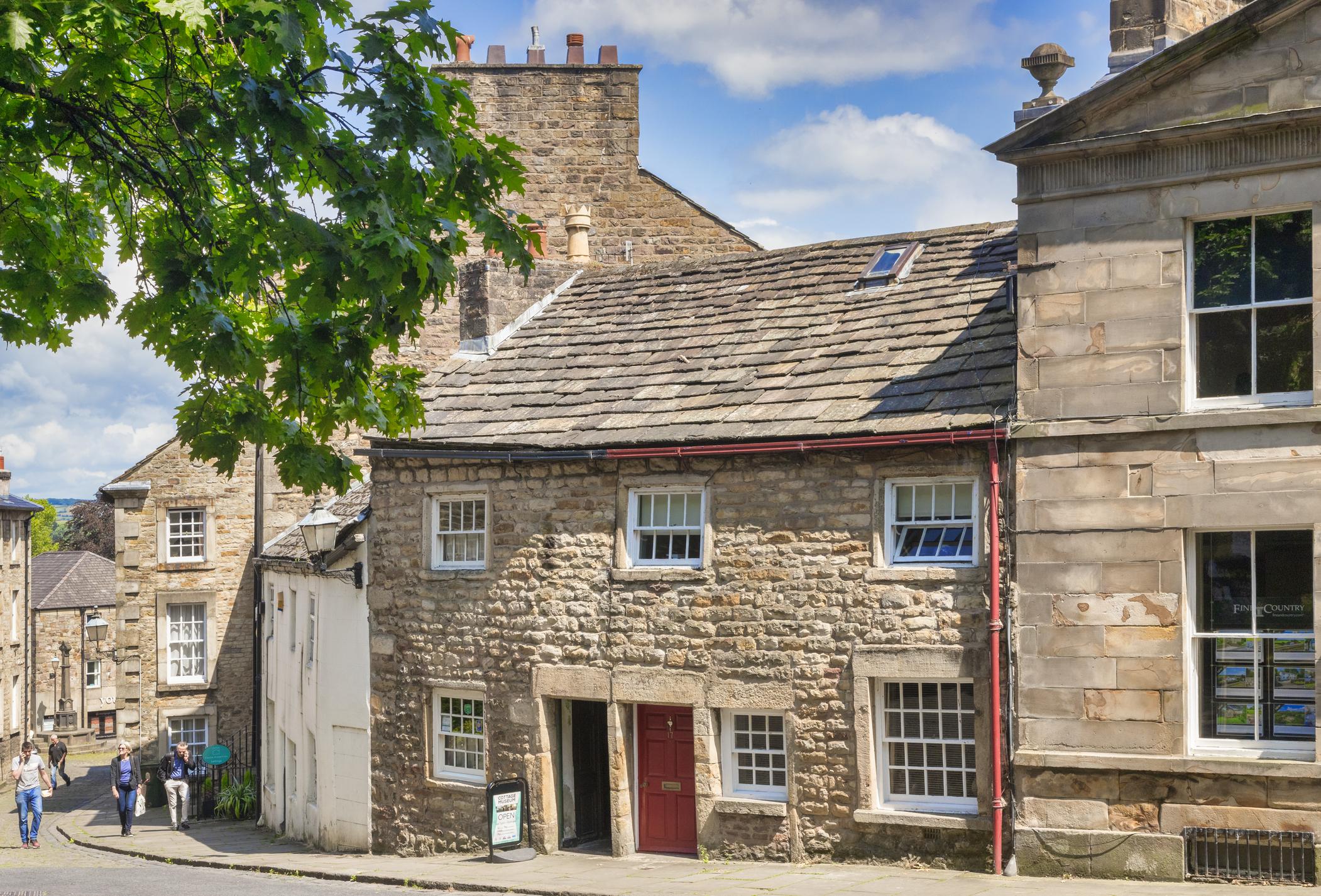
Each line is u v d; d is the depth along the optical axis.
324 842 19.55
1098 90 12.48
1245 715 12.09
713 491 14.91
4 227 8.77
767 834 14.39
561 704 16.36
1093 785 12.46
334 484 8.95
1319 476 11.65
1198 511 12.13
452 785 16.92
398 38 7.91
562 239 27.17
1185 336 12.36
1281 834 11.63
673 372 16.69
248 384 8.77
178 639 30.33
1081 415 12.69
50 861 20.41
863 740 13.73
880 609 13.73
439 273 7.76
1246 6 11.78
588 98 27.47
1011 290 14.80
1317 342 11.68
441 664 17.09
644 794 15.63
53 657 53.41
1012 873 12.71
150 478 30.22
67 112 8.12
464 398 17.91
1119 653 12.41
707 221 27.34
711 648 14.75
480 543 17.00
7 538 44.12
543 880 14.08
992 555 13.05
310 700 20.70
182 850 21.47
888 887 12.20
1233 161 12.09
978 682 13.12
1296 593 11.91
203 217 8.18
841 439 13.81
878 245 17.92
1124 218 12.62
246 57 7.39
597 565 15.69
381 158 7.75
